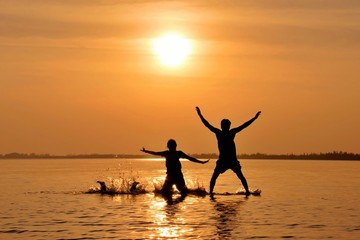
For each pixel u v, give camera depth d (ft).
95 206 66.23
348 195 81.51
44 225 51.96
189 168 227.61
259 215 57.98
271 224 52.13
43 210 62.64
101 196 79.20
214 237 45.50
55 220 55.01
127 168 243.81
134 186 84.69
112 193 83.66
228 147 81.82
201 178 128.47
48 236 46.32
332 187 98.53
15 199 75.31
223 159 81.56
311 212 60.75
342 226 51.16
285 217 56.65
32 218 56.34
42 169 221.25
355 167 250.57
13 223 53.16
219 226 50.90
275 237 45.65
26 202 71.20
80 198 76.13
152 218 55.88
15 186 102.22
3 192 86.94
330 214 59.11
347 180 123.13
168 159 82.79
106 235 46.62
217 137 82.64
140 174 159.33
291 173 167.12
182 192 82.89
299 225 51.62
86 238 45.34
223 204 67.97
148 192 84.38
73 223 53.06
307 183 110.52
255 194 81.92
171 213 59.52
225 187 98.48
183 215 57.93
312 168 231.71
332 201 72.59
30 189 93.81
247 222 53.36
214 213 59.36
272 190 90.89
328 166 274.98
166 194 82.02
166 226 50.98
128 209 63.00
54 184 108.17
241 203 69.36
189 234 46.88
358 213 59.93
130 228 49.96
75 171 190.39
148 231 48.34
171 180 82.99
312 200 73.77
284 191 88.63
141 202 70.33
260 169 215.92
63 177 139.44
